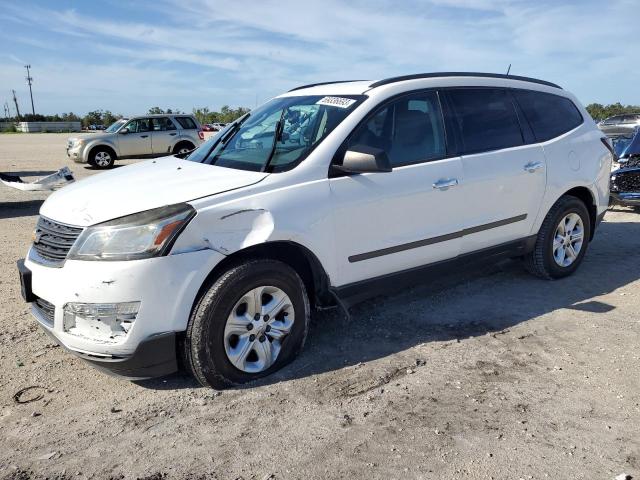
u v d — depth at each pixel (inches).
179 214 124.7
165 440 115.2
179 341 131.6
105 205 130.1
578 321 174.7
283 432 117.3
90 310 122.2
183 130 772.0
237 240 131.3
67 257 125.5
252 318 136.3
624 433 115.7
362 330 169.2
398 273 163.5
